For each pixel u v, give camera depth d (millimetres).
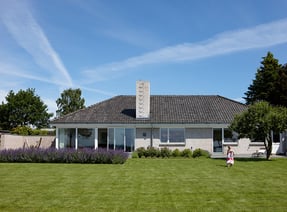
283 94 45969
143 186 14469
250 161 26078
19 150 26125
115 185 14703
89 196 12492
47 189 13820
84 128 34312
